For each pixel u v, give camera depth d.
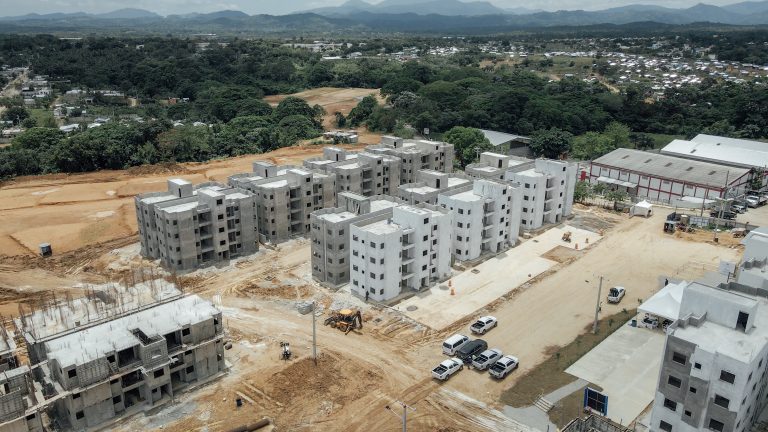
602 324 96.38
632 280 113.94
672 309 91.69
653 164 179.62
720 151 195.50
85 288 109.19
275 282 110.88
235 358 85.69
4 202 157.00
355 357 86.25
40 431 66.50
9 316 98.44
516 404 75.88
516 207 128.50
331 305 102.00
